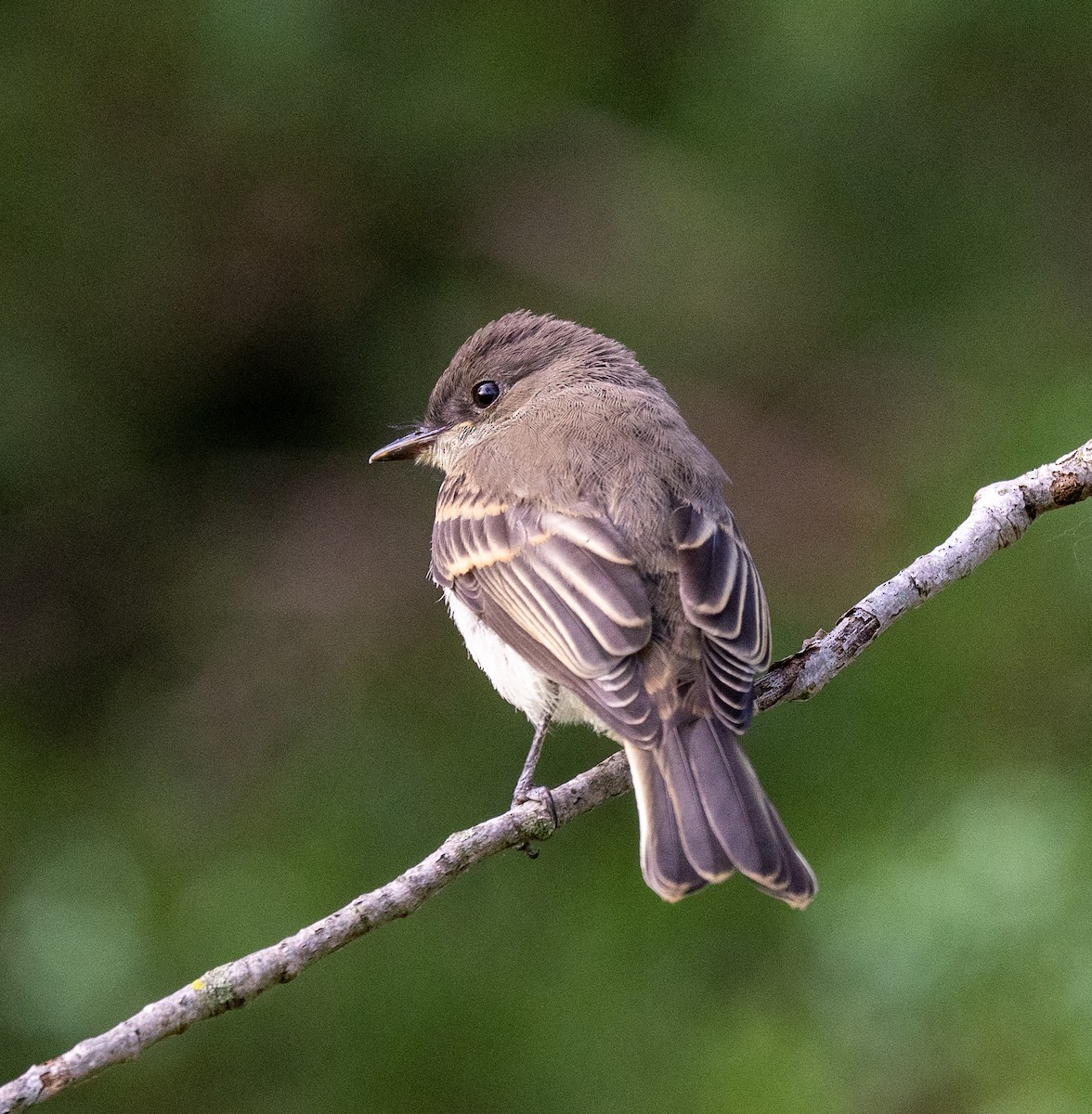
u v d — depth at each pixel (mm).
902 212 12922
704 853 6090
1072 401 11445
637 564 6879
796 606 11859
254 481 13797
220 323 13859
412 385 13719
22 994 10633
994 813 9727
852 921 9523
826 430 12773
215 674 12852
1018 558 10938
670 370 13180
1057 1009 9141
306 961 5691
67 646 13242
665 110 13406
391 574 13148
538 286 13602
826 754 10695
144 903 11031
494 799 11195
